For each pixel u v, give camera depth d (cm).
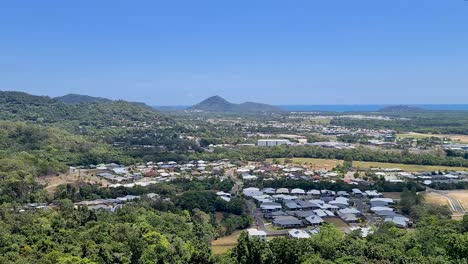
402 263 12138
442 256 12712
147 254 13262
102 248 13000
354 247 13562
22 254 12762
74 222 15888
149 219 17062
